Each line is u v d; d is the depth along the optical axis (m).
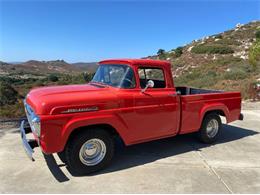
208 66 34.81
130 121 4.78
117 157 5.36
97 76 5.61
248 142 6.56
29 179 4.33
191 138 6.73
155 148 5.94
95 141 4.52
